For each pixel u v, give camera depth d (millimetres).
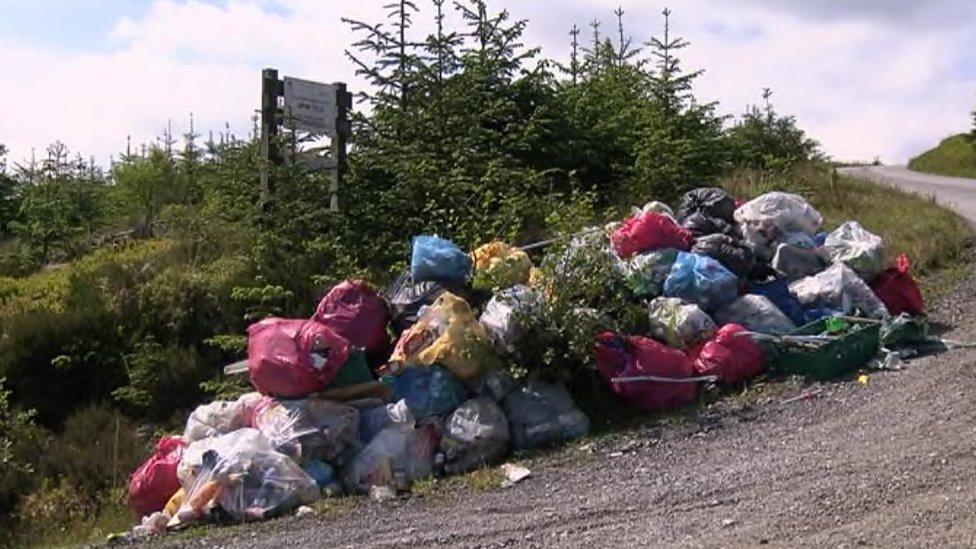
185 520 7539
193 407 11773
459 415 8516
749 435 8016
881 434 7375
